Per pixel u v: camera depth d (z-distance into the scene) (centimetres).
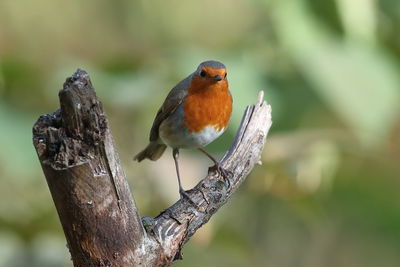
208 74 1005
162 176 1098
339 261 1438
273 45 1170
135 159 1133
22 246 1179
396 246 1444
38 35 1380
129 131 1165
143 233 696
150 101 1150
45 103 1182
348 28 1041
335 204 1412
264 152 1142
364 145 1164
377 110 1016
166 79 1156
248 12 1384
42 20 1375
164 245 725
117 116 1163
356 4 1043
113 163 648
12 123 1113
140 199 1090
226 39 1301
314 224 1195
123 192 663
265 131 906
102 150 638
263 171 1145
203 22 1393
